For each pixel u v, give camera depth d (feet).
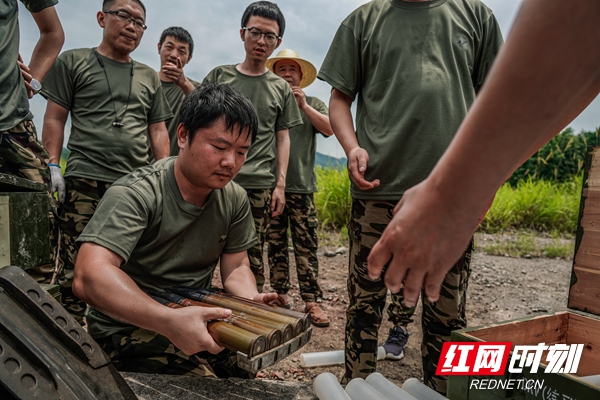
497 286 13.61
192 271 5.35
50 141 8.01
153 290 5.10
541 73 1.52
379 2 5.72
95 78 8.19
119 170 8.15
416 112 5.16
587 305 5.06
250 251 9.75
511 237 21.66
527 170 35.91
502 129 1.61
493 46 5.58
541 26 1.48
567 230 24.02
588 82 1.61
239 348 3.53
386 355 8.32
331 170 22.58
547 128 1.65
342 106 5.98
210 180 4.53
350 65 5.81
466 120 1.73
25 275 3.18
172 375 4.79
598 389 3.01
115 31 8.30
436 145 5.14
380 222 5.41
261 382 4.77
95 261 4.15
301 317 4.00
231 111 4.33
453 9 5.41
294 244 10.79
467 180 1.72
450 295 5.19
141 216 4.62
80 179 7.84
